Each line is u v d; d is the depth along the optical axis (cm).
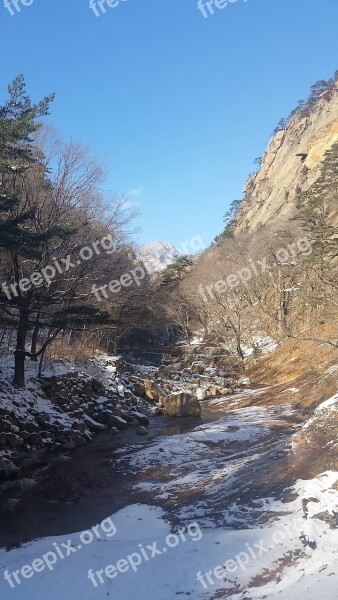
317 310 3606
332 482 839
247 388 3091
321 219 4200
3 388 1833
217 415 2325
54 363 2462
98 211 2350
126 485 1295
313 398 2195
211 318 4784
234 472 1167
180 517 946
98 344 3597
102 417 2130
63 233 1552
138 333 4938
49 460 1588
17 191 1623
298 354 3266
